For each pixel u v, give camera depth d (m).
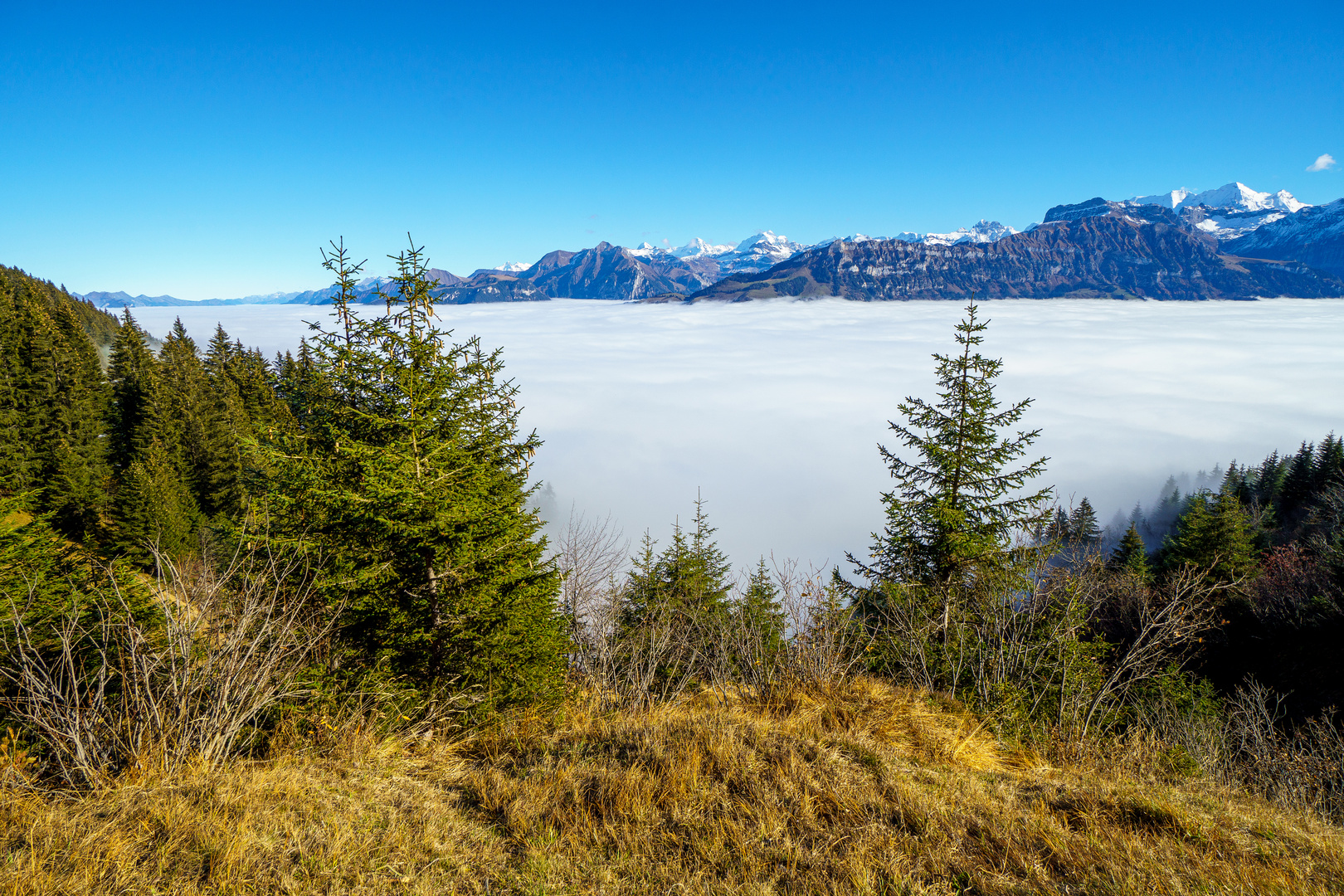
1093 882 3.54
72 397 41.66
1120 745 6.38
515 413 9.11
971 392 12.16
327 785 4.43
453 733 6.20
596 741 5.46
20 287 70.38
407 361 7.94
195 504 36.41
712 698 6.74
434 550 7.64
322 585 7.00
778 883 3.49
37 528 12.66
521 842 3.88
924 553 12.33
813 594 7.91
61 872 3.17
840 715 6.04
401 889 3.36
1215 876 3.63
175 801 3.87
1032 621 8.34
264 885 3.25
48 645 5.78
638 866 3.59
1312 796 6.29
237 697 5.01
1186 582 7.74
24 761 4.22
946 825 4.08
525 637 8.45
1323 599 17.28
